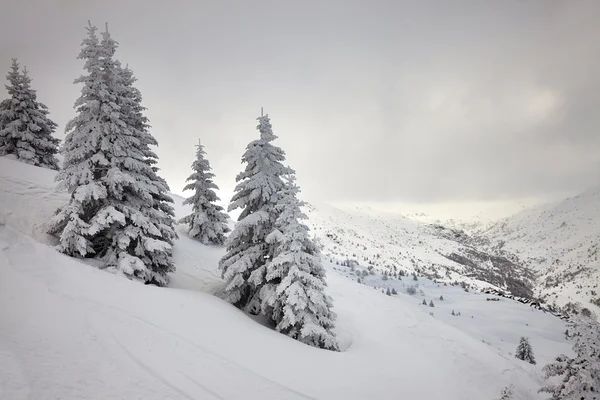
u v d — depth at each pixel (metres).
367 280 185.38
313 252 18.53
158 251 18.67
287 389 10.38
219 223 33.09
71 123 17.38
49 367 7.22
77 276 13.00
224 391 8.94
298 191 18.62
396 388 13.68
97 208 18.11
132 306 12.18
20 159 28.20
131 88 22.64
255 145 20.48
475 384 16.62
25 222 19.84
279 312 17.88
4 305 9.23
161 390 7.92
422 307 116.81
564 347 84.62
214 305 16.59
